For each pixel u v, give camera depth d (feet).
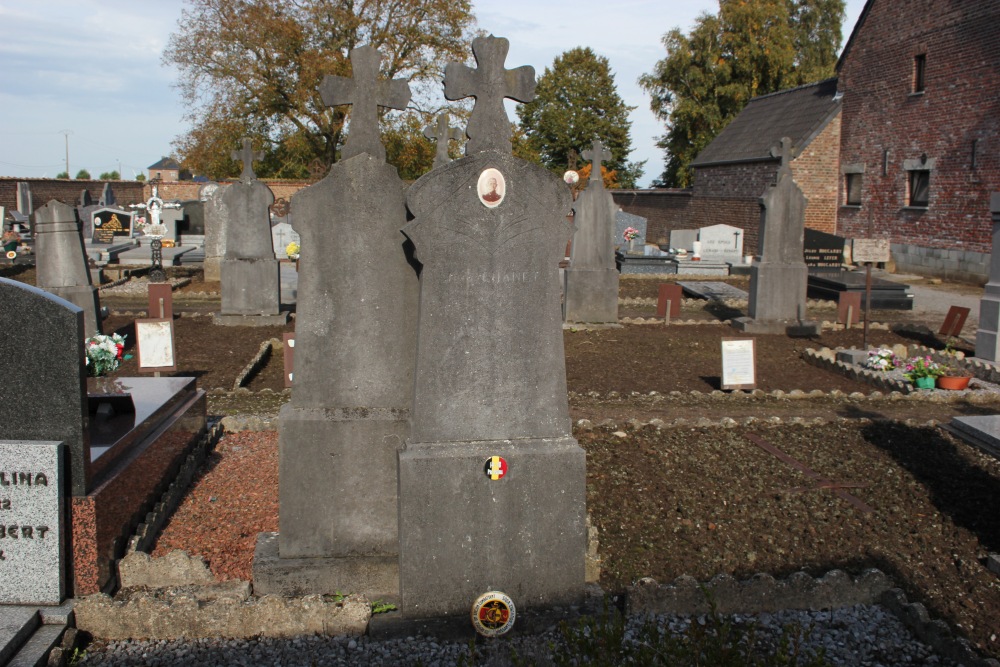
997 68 77.00
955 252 83.41
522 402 16.49
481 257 15.98
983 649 16.01
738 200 111.96
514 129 167.32
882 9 92.32
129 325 51.31
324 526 17.78
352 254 17.35
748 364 35.91
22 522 16.19
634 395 35.19
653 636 12.65
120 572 17.75
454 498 16.19
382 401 17.78
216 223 73.36
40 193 134.21
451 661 15.35
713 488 23.80
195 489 23.62
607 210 51.16
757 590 17.24
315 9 114.73
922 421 31.78
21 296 16.08
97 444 18.93
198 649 15.72
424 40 119.55
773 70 161.89
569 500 16.67
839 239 71.67
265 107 123.65
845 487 23.99
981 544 20.54
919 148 87.92
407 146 121.19
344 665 15.21
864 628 16.74
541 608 16.72
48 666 15.02
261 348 43.19
